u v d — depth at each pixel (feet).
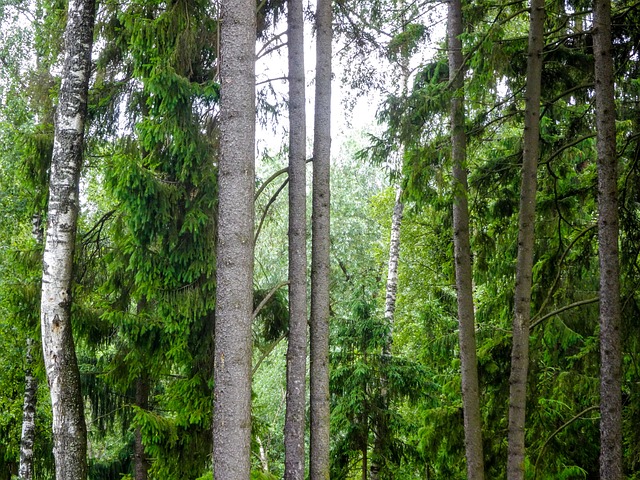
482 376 33.30
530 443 34.06
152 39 27.73
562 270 31.30
